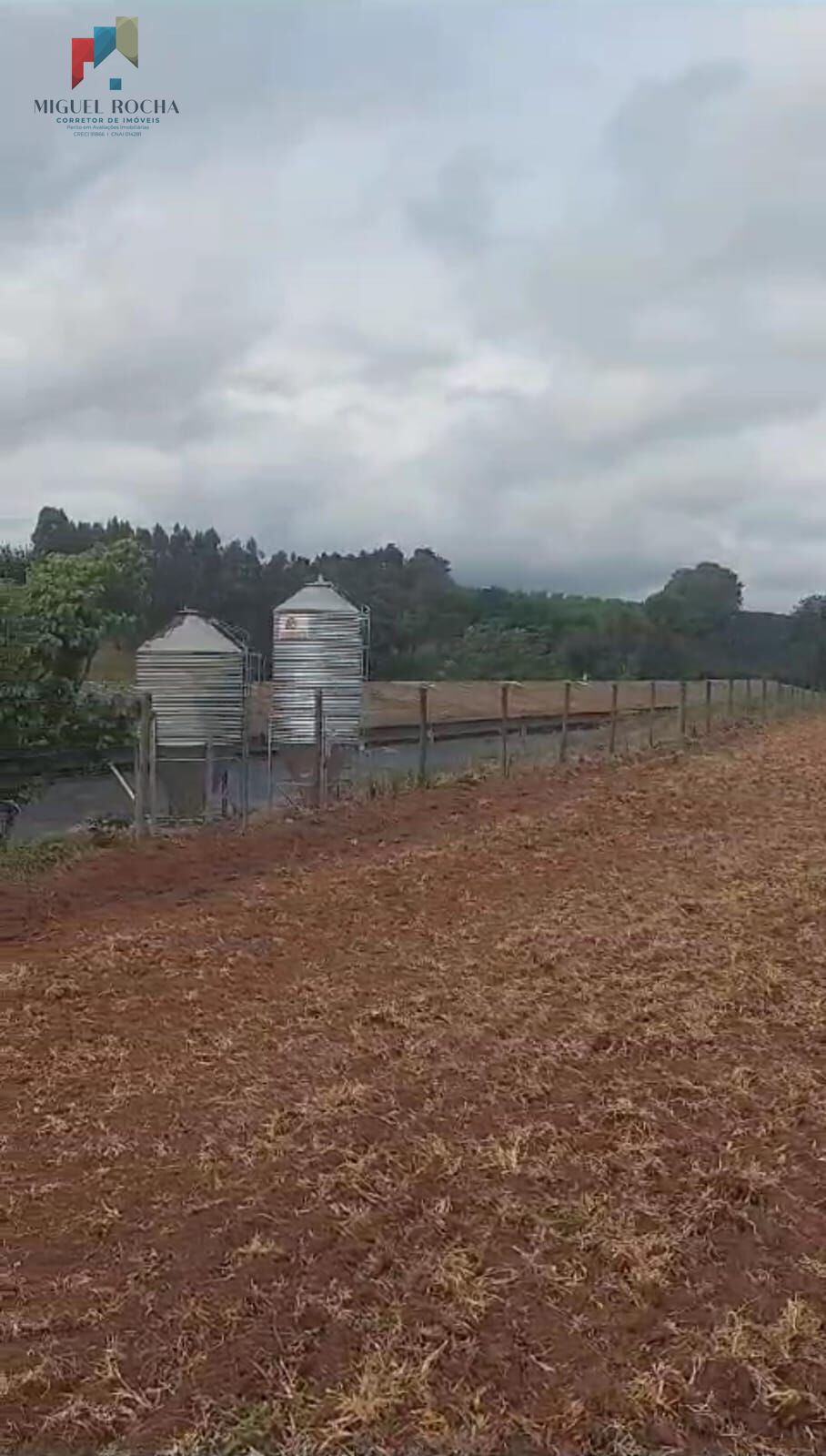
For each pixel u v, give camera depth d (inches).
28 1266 151.9
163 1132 193.5
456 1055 231.5
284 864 428.5
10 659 452.8
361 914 353.1
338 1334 138.1
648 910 360.5
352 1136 191.6
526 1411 126.3
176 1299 144.3
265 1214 165.2
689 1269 154.4
